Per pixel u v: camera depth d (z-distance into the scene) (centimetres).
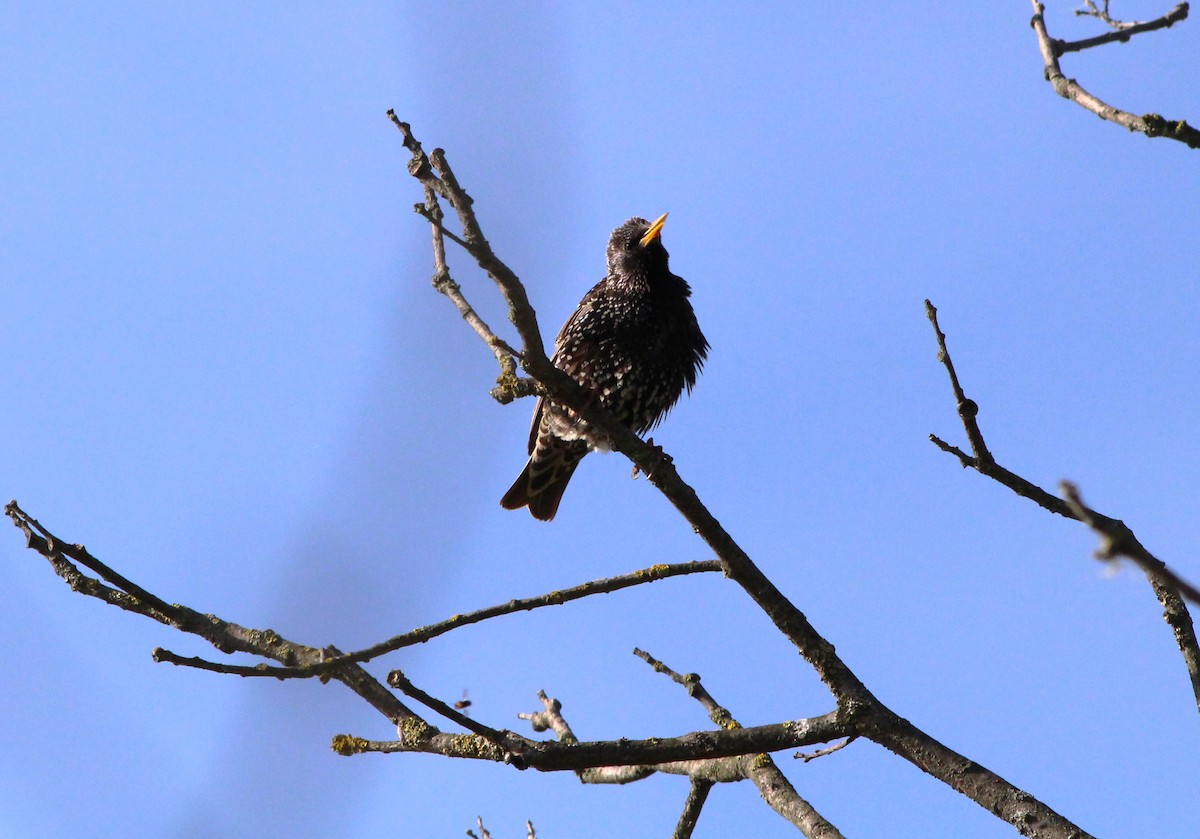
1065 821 810
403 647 895
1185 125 691
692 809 1074
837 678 891
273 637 882
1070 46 761
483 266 858
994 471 829
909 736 862
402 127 875
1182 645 860
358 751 825
